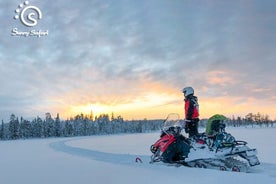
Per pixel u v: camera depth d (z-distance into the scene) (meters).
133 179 5.35
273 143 16.48
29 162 8.41
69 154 10.89
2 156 10.41
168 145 7.54
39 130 68.00
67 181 5.38
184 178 5.26
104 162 8.00
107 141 25.83
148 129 84.38
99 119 86.56
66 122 74.44
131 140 27.55
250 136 25.28
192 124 7.81
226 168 6.78
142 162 7.84
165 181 5.11
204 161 7.10
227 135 7.03
